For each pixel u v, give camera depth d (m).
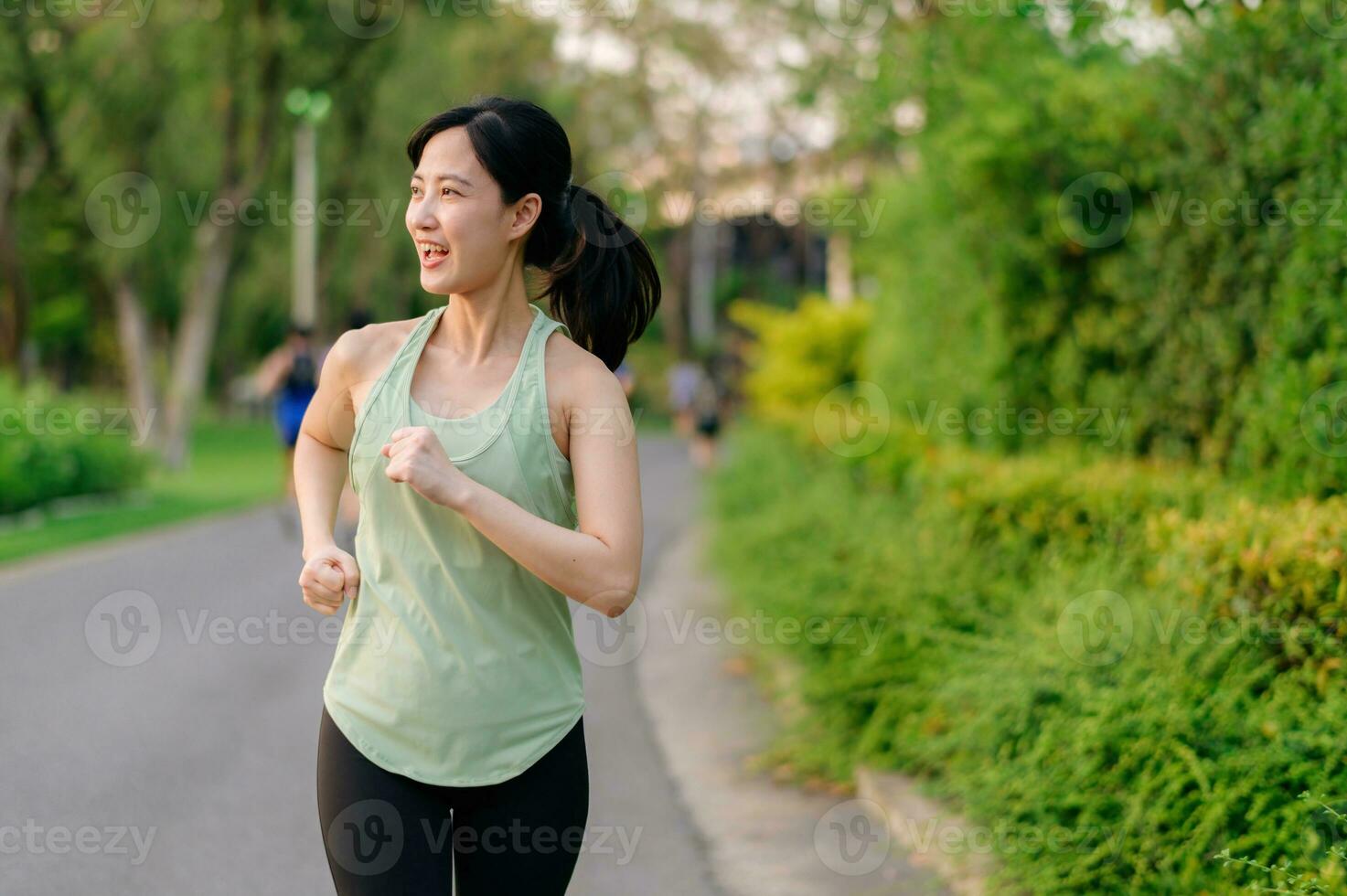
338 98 21.91
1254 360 5.64
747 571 7.89
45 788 4.95
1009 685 3.91
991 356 8.02
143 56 19.66
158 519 14.11
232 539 12.34
